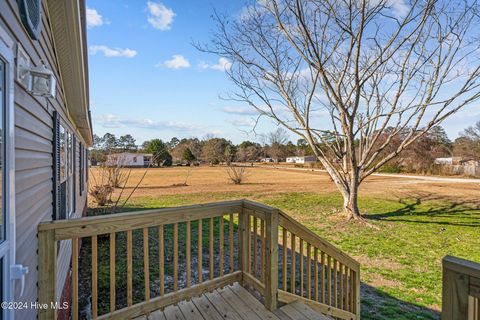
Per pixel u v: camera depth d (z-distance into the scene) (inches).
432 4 251.0
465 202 441.7
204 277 163.9
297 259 201.2
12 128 52.4
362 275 176.2
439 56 279.4
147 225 80.0
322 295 101.0
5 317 47.7
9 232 49.9
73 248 67.5
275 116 342.6
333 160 391.9
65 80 145.2
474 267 37.0
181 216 87.2
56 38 112.7
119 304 132.0
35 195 74.0
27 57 68.0
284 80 339.0
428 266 191.5
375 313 132.1
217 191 571.2
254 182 770.2
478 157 1069.1
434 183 736.3
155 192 551.2
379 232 275.3
